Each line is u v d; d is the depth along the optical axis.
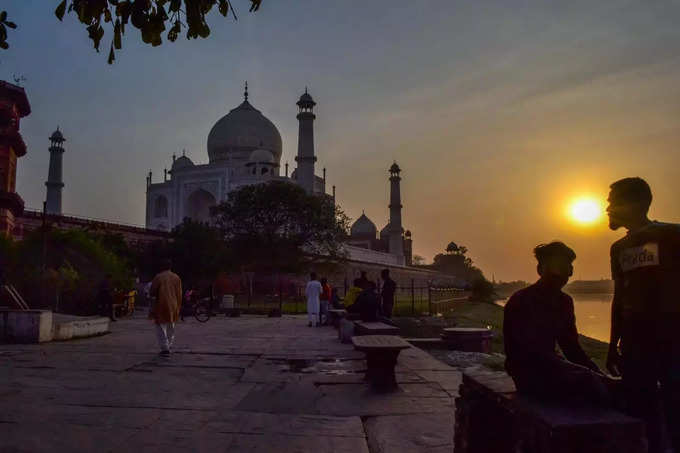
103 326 14.05
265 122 81.19
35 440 4.51
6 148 29.83
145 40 3.56
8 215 29.14
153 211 77.44
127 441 4.53
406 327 18.45
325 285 18.34
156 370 8.16
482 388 3.24
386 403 6.00
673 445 3.04
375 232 107.62
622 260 3.35
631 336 3.26
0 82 29.95
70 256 23.06
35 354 9.69
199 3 3.51
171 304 9.91
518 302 3.11
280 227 46.50
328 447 4.41
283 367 8.57
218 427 4.99
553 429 2.46
